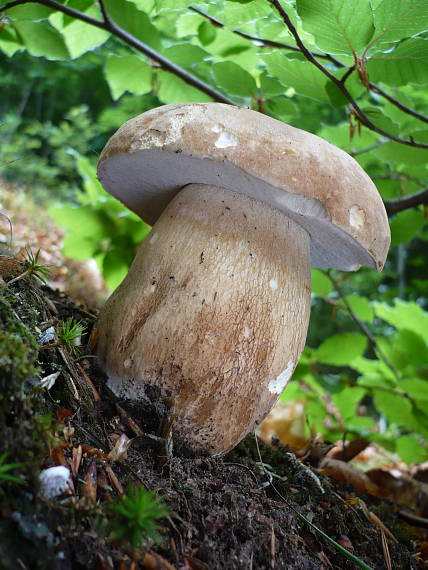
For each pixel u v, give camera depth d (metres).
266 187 0.20
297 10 0.22
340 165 0.21
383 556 0.24
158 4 0.26
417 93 0.41
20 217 0.67
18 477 0.15
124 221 0.37
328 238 0.25
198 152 0.19
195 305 0.21
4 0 0.29
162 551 0.17
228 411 0.22
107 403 0.22
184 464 0.21
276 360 0.22
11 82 1.46
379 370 0.43
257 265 0.22
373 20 0.22
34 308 0.22
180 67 0.35
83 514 0.15
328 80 0.28
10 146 0.96
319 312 1.18
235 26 0.27
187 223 0.23
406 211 0.38
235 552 0.18
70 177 1.13
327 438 0.43
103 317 0.24
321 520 0.24
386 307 0.42
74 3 0.30
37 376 0.18
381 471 0.38
